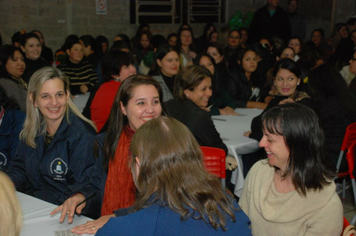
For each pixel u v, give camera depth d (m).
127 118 1.91
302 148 1.47
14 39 5.85
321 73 3.02
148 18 8.34
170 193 1.08
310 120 1.47
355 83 4.06
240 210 1.18
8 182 0.92
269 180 1.64
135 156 1.17
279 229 1.57
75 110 2.12
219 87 4.05
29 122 2.10
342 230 1.58
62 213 1.71
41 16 7.15
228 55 6.72
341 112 3.00
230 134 3.15
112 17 7.93
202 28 9.01
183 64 5.67
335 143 3.01
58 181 2.08
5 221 0.88
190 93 2.67
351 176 2.69
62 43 7.46
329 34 9.02
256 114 3.86
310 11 9.25
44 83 2.02
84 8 7.56
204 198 1.10
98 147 1.97
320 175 1.49
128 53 3.28
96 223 1.64
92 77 4.96
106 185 1.91
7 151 2.52
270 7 8.08
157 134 1.15
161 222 1.06
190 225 1.07
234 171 2.93
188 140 1.16
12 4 6.84
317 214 1.51
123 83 1.88
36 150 2.11
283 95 3.06
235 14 8.84
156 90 1.88
